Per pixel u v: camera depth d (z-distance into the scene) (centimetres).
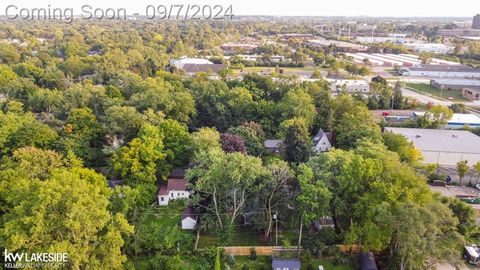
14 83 11056
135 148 6431
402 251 4212
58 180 4041
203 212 5784
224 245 5103
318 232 5216
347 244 5050
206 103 9775
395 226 4209
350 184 5025
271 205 5356
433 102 13775
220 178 4919
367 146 6281
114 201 5041
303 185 4775
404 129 9531
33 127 6881
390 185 4859
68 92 9525
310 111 9350
